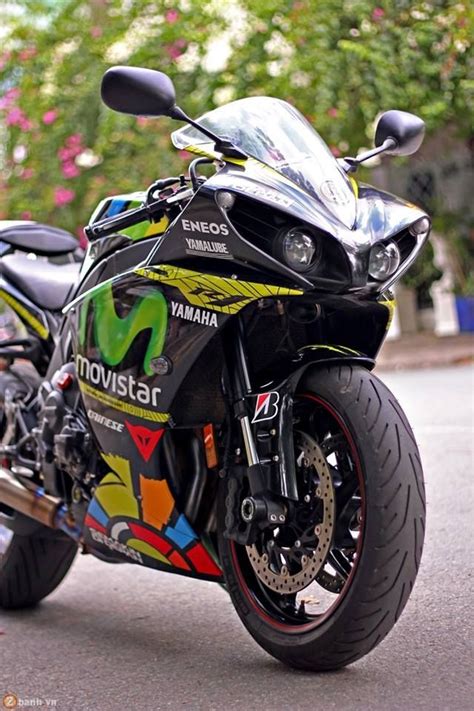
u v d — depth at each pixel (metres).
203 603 4.98
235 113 4.04
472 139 14.65
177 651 4.27
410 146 4.36
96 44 13.40
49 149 13.41
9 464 4.94
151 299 3.98
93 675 4.05
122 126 12.51
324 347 3.84
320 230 3.58
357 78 12.22
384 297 3.81
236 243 3.65
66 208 13.46
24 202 13.46
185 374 3.91
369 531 3.54
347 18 12.49
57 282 5.37
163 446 4.05
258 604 3.92
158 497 4.09
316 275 3.61
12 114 13.60
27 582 5.05
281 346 3.95
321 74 12.14
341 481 3.73
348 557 3.85
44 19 14.05
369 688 3.60
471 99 12.61
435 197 16.08
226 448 3.93
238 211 3.70
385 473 3.55
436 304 16.56
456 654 3.88
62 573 5.12
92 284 4.35
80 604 5.16
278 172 3.78
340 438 3.74
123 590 5.33
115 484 4.25
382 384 3.73
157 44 12.90
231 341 3.88
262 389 3.85
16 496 4.80
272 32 12.60
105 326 4.18
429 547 5.34
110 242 4.27
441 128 14.14
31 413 5.03
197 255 3.78
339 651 3.63
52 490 4.66
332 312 3.90
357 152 13.23
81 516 4.50
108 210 4.39
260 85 12.62
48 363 5.26
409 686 3.59
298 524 3.77
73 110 13.34
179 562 4.09
